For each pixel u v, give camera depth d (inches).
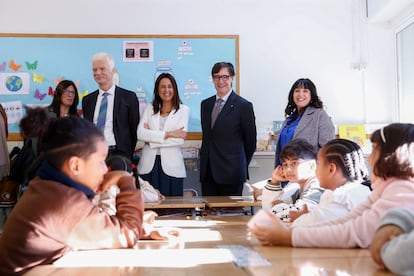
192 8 183.0
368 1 185.5
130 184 51.3
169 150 148.1
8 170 154.9
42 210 44.0
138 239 50.6
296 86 138.7
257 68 183.6
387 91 185.3
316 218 55.6
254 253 43.5
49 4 179.2
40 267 39.4
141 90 180.1
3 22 177.3
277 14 185.2
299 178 83.7
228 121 146.7
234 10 184.1
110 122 152.0
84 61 178.4
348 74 185.6
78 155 46.1
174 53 181.3
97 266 39.2
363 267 36.4
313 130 133.3
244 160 147.6
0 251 43.8
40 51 177.8
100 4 180.5
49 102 177.2
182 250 46.1
